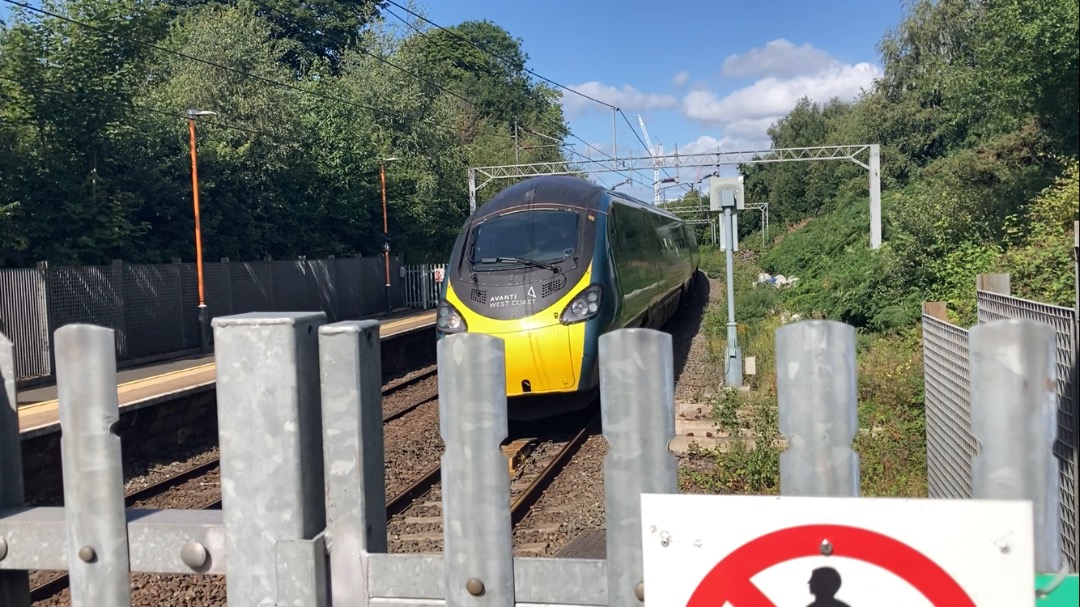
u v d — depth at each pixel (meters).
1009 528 1.72
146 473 10.69
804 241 39.22
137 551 2.45
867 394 9.64
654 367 2.05
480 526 2.18
